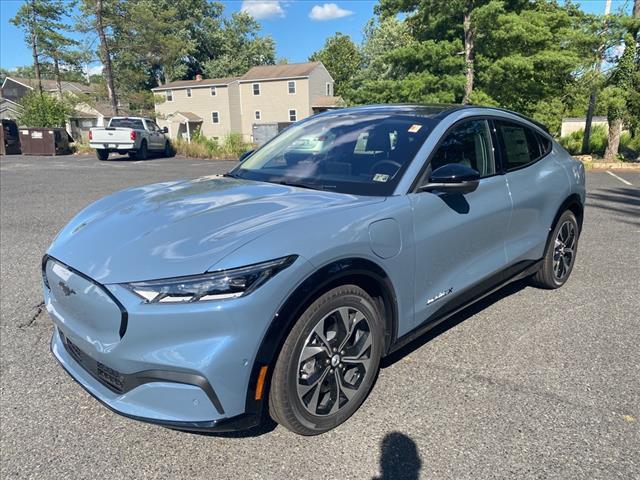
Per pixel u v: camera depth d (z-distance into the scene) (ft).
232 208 8.59
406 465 7.47
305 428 7.90
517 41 55.93
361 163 10.28
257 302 6.84
